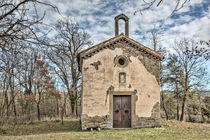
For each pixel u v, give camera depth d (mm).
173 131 11828
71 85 23797
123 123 12906
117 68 13328
